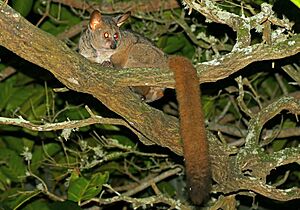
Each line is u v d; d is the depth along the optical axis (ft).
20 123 19.47
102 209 33.30
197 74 18.15
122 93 18.38
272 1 23.98
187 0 19.35
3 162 31.99
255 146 20.63
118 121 19.98
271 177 32.12
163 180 33.32
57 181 32.30
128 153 29.71
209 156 18.74
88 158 32.04
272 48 17.29
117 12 31.68
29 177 32.42
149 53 24.41
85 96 30.48
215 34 31.60
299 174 32.94
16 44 16.80
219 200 23.39
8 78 32.40
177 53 32.83
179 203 24.73
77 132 30.55
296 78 27.17
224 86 31.37
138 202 24.90
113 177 34.17
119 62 24.49
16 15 16.47
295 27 23.86
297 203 34.14
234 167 20.42
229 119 33.88
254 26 19.13
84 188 25.67
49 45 17.01
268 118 21.30
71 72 17.51
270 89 34.14
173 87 18.40
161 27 31.45
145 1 31.63
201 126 18.04
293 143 32.53
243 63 17.65
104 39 24.40
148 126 19.17
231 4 26.55
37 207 29.01
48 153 32.22
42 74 32.12
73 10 31.55
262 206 34.60
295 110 21.44
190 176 17.66
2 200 29.89
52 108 31.32
